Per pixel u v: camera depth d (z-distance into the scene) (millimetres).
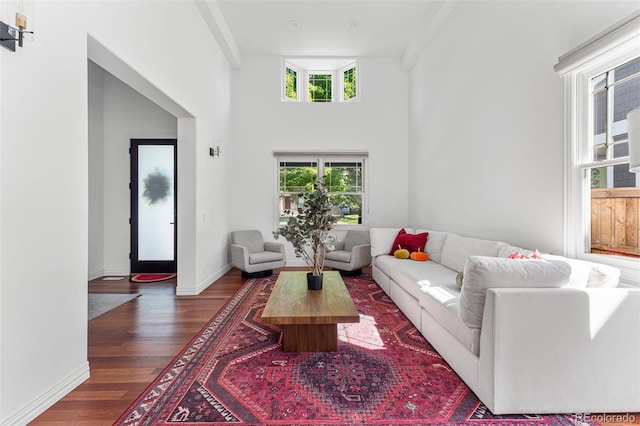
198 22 3717
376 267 4199
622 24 1664
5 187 1388
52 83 1624
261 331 2572
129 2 2344
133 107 4613
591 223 2035
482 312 1636
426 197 4617
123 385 1785
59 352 1652
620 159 1803
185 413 1540
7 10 1378
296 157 5508
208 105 4086
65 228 1699
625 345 1510
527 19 2467
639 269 1717
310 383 1802
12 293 1412
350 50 5223
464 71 3453
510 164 2691
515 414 1516
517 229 2607
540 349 1505
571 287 1605
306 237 2676
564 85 2127
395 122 5520
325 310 2129
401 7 4004
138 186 4637
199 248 3756
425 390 1728
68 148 1723
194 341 2377
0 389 1357
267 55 5402
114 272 4605
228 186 5109
